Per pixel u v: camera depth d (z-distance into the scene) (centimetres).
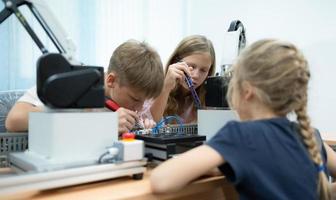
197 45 159
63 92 64
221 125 92
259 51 72
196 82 153
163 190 61
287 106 72
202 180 70
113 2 215
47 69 64
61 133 64
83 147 66
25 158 65
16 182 54
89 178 63
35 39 76
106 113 70
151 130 102
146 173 75
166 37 251
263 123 70
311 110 196
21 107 103
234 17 240
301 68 72
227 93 86
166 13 251
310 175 69
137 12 230
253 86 72
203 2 261
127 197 58
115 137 71
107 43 213
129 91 106
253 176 64
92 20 205
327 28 191
